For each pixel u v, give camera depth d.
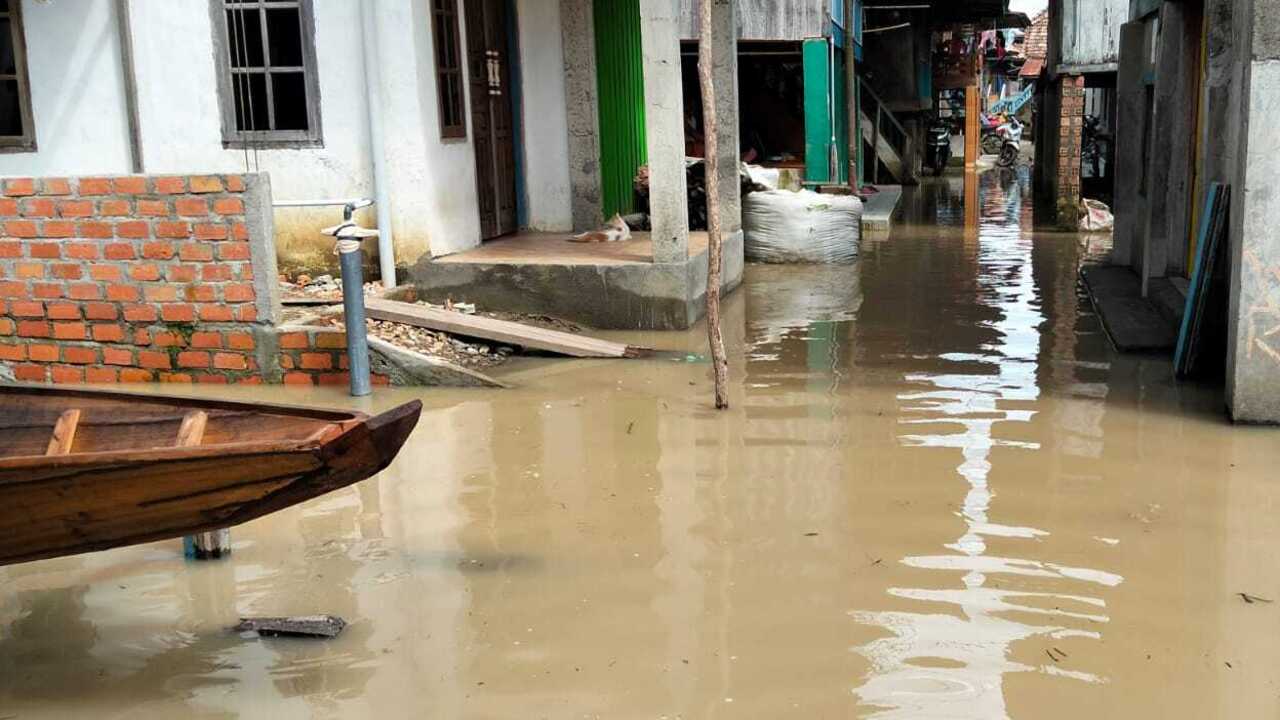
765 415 7.41
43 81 10.40
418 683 4.13
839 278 13.44
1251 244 6.80
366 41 9.83
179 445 4.49
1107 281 12.15
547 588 4.89
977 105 24.47
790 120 23.55
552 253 10.77
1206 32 9.37
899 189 25.55
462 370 8.27
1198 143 10.40
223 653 4.40
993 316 10.77
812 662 4.21
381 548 5.39
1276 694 3.95
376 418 4.13
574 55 12.23
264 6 10.09
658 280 10.09
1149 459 6.41
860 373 8.52
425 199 10.15
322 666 4.28
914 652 4.27
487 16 11.56
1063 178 18.25
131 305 8.50
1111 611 4.58
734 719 3.83
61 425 4.77
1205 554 5.12
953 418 7.27
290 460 3.94
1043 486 6.00
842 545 5.27
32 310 8.66
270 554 5.36
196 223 8.30
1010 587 4.81
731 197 12.85
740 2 18.66
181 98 10.27
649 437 6.99
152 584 5.06
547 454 6.71
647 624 4.54
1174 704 3.89
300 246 10.39
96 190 8.38
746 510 5.75
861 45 25.80
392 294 9.92
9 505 4.09
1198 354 8.13
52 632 4.62
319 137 10.18
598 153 12.44
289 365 8.43
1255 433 6.88
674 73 9.80
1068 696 3.95
